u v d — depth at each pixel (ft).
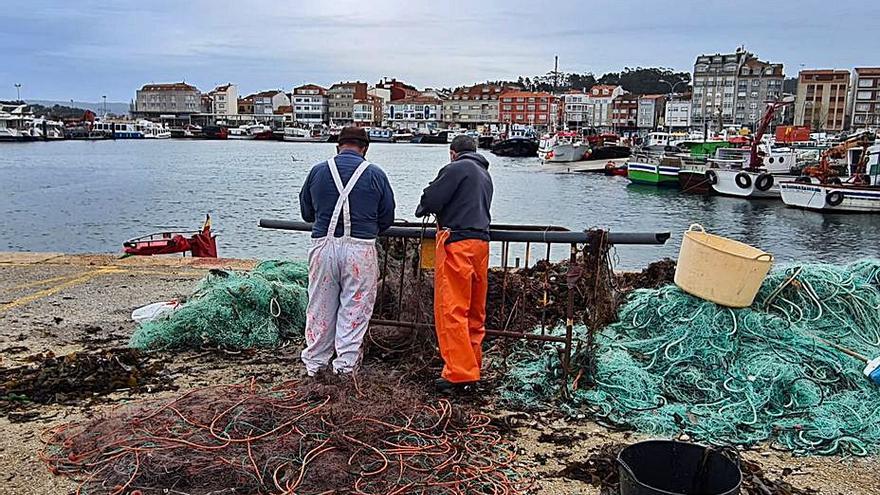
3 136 348.59
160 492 10.82
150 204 105.60
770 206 117.91
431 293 18.17
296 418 12.46
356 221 14.62
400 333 18.02
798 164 150.82
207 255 43.68
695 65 491.72
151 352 18.22
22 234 78.13
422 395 14.74
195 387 15.78
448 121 536.42
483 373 16.58
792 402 14.43
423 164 218.59
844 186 108.58
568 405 14.82
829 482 12.05
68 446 12.47
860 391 14.80
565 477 12.03
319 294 14.98
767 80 468.75
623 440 13.44
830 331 16.79
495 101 523.29
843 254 76.74
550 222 98.37
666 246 75.51
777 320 16.12
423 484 11.22
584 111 495.00
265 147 340.18
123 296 24.06
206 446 11.71
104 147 310.65
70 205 103.24
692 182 135.64
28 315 21.57
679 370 15.56
